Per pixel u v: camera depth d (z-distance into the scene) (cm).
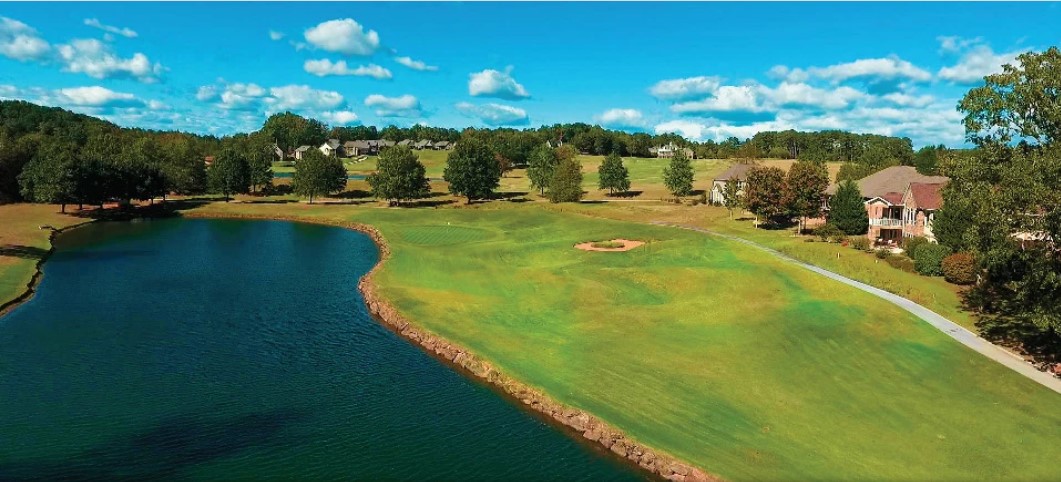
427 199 13775
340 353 4166
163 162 14200
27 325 4672
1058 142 3328
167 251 7919
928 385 3378
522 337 4300
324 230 10000
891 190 8269
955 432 2877
